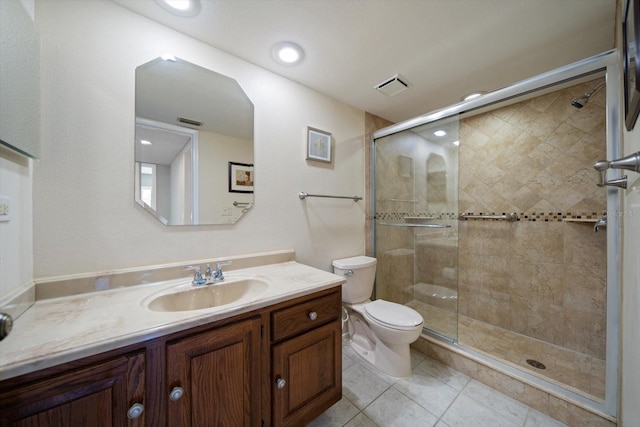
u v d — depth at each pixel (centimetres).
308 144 183
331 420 129
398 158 226
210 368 86
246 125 153
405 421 128
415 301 223
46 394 61
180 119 130
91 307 89
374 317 163
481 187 225
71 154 101
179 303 110
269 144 163
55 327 74
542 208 192
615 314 114
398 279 231
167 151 125
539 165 193
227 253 145
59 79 99
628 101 83
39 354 60
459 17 120
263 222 161
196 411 83
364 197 231
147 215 119
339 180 208
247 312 95
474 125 229
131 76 115
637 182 82
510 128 208
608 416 113
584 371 154
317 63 156
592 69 121
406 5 113
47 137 97
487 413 133
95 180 107
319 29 128
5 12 71
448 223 199
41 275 96
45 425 61
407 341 155
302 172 181
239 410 93
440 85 183
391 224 231
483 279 225
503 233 213
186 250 131
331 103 201
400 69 163
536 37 133
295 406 109
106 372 68
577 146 176
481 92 189
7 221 78
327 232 199
